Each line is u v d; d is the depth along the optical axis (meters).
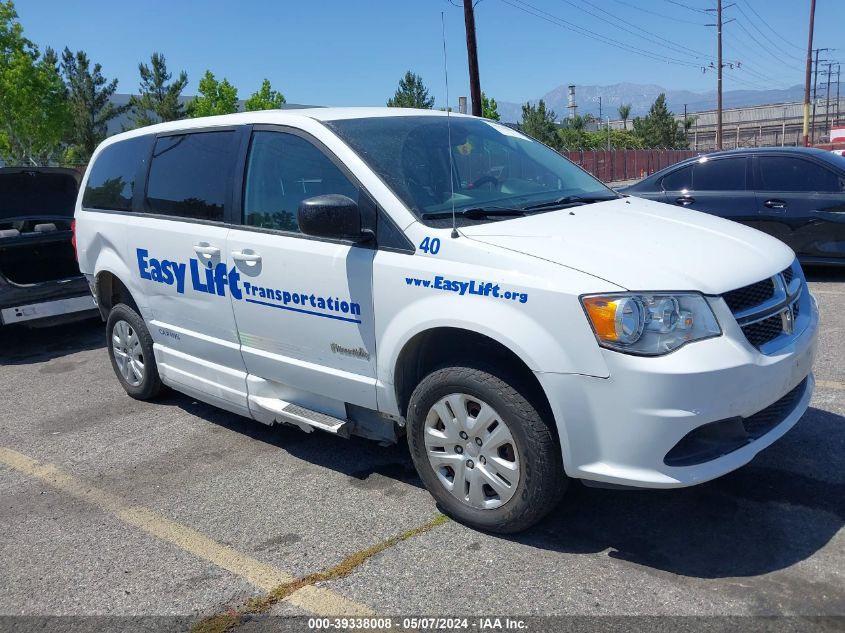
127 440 4.86
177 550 3.44
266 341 4.09
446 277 3.20
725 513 3.37
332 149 3.73
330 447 4.52
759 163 8.37
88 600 3.09
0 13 32.66
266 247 3.93
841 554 3.00
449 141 3.85
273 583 3.11
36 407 5.72
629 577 2.96
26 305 7.14
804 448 3.94
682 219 3.71
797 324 3.32
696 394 2.78
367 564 3.19
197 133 4.60
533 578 2.99
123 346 5.54
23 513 3.93
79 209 5.67
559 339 2.90
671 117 72.06
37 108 33.22
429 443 3.44
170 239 4.57
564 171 4.47
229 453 4.53
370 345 3.54
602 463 2.95
